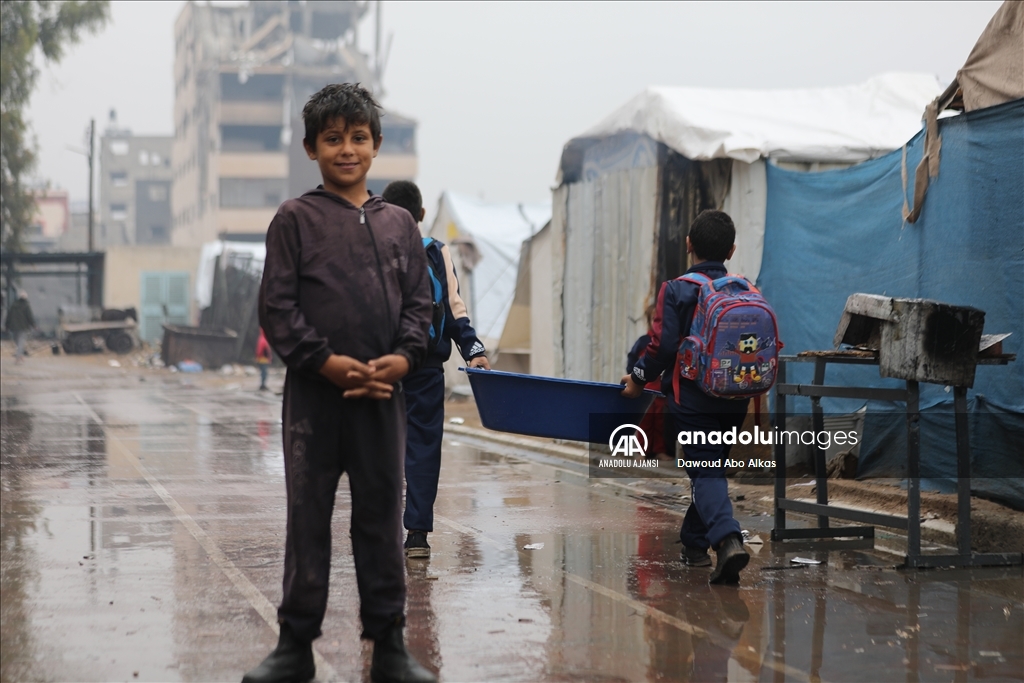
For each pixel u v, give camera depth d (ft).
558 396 17.66
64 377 81.76
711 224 17.01
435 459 18.38
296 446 11.33
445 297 18.45
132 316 112.57
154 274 134.10
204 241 269.64
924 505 21.59
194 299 135.03
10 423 42.78
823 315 27.02
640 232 32.89
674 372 16.70
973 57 21.70
